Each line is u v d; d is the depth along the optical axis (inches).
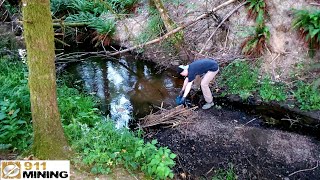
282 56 245.0
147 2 328.8
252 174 171.3
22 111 176.4
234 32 265.0
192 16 290.4
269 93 230.2
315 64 226.1
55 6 339.6
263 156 183.2
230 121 213.6
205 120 215.0
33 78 132.1
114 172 149.6
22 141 155.8
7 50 254.7
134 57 300.0
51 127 142.6
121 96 247.0
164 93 248.4
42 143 143.1
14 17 307.4
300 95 224.8
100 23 319.3
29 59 129.1
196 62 211.5
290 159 180.4
